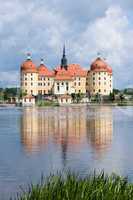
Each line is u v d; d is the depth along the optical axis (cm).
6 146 5272
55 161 4000
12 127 8838
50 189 1592
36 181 3012
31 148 5047
